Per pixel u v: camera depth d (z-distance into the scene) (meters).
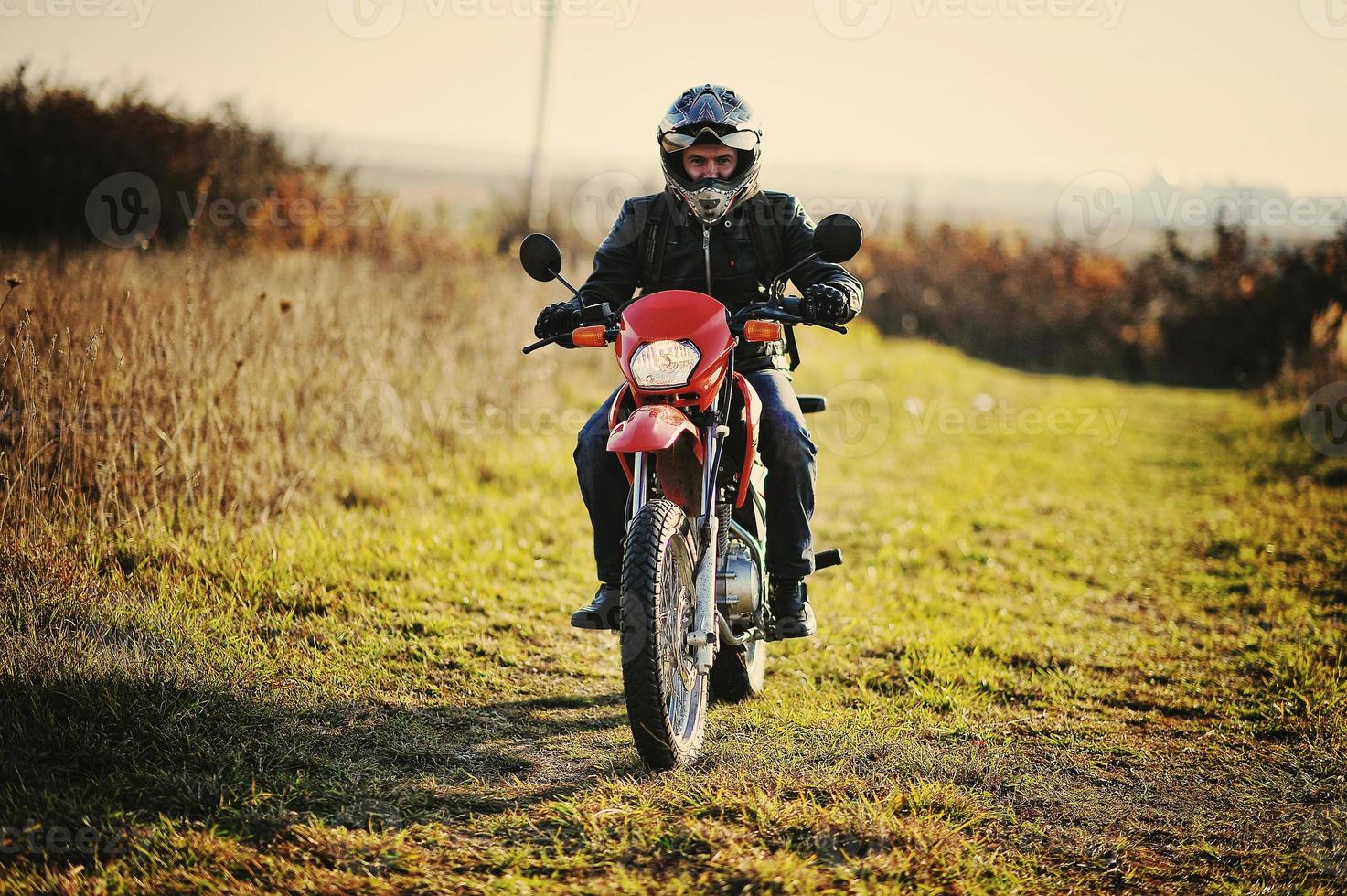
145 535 19.91
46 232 46.47
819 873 10.99
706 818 12.16
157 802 12.00
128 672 14.49
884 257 90.44
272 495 23.28
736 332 14.30
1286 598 23.58
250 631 17.67
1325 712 16.83
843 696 17.66
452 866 11.17
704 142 15.06
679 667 13.83
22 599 15.95
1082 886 11.41
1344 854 12.27
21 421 20.48
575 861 11.23
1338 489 36.16
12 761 12.20
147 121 49.69
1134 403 63.53
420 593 20.84
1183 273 83.56
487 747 14.67
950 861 11.50
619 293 16.33
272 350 27.14
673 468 14.47
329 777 13.11
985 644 20.12
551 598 21.88
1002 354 85.94
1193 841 12.56
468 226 67.31
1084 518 32.00
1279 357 74.25
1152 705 17.59
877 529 29.67
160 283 31.50
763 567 15.05
